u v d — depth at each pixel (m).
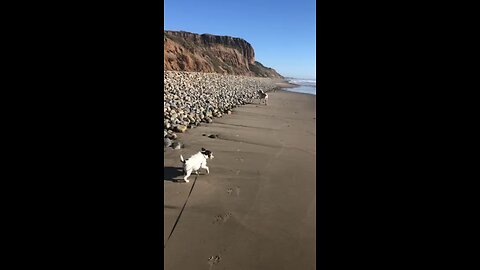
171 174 4.81
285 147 7.12
